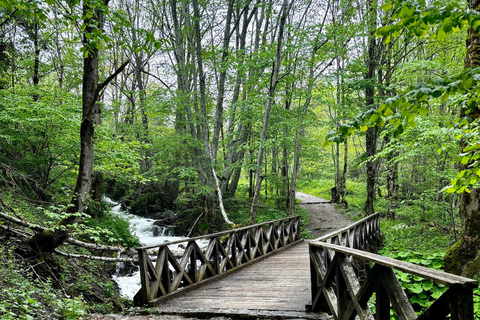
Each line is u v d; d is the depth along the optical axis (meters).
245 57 10.09
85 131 5.27
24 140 7.79
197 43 12.39
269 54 9.87
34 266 4.97
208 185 12.93
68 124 7.23
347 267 3.06
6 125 7.16
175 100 12.41
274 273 6.31
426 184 10.84
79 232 5.24
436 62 8.11
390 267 2.23
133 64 16.47
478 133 2.98
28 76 12.05
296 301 4.38
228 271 6.37
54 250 5.55
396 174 14.64
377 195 21.75
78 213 5.04
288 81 11.48
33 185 7.46
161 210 16.44
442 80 1.92
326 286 3.58
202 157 12.21
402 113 2.10
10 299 3.53
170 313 4.25
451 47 8.70
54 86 8.14
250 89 12.09
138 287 7.60
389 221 13.80
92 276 6.43
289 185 15.69
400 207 11.89
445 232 10.24
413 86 1.98
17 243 5.38
